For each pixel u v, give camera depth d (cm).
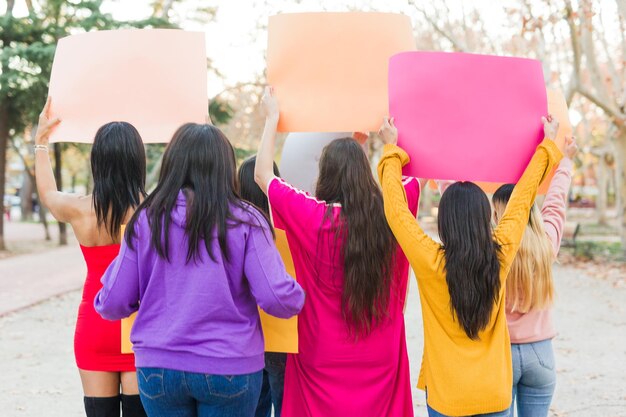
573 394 600
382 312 309
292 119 320
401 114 297
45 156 345
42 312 1046
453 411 286
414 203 326
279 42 321
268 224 271
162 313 262
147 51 338
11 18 1781
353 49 318
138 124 337
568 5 1475
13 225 3619
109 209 317
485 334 289
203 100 340
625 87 1730
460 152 292
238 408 264
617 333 873
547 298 332
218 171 266
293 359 323
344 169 307
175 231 260
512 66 293
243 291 270
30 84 1773
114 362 322
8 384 636
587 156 3906
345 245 304
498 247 285
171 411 265
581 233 2861
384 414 315
